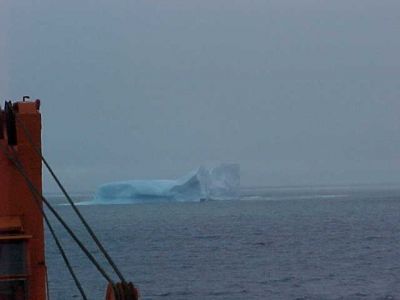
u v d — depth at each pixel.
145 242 132.75
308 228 160.88
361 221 181.75
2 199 13.66
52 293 67.00
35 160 13.88
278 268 92.69
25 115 13.88
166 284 79.50
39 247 13.72
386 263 95.75
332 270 89.81
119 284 11.39
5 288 12.95
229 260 102.31
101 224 184.12
